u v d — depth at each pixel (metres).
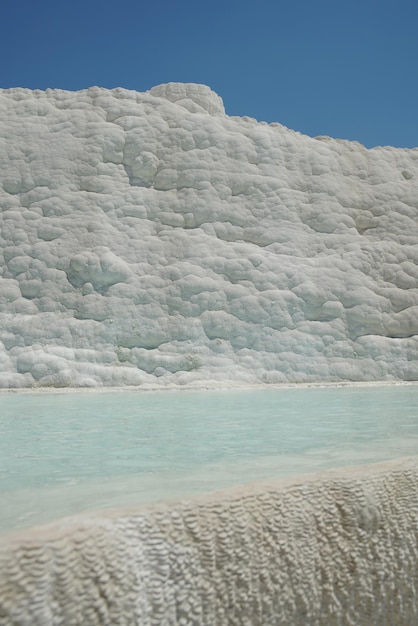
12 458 3.03
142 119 12.21
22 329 10.33
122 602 1.11
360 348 11.47
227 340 10.99
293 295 11.48
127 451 3.24
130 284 10.94
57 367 9.81
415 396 7.74
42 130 11.79
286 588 1.36
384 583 1.52
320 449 3.25
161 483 2.31
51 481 2.41
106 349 10.47
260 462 2.81
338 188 12.91
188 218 11.80
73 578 1.06
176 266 11.27
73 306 10.70
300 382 10.92
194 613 1.21
